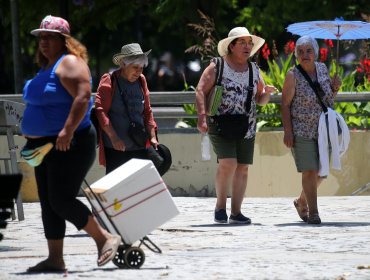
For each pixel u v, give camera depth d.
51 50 17.58
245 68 26.94
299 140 26.58
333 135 26.48
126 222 17.81
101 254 17.27
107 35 85.88
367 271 17.73
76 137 17.38
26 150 17.19
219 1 59.88
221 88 26.61
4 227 18.84
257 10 61.94
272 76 39.25
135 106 24.22
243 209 31.45
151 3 62.62
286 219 28.23
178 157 37.09
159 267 18.25
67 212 17.33
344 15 60.00
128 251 17.94
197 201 34.59
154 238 23.70
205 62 42.34
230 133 26.56
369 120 38.56
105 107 24.03
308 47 26.67
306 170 26.58
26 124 17.50
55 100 17.38
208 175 36.91
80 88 17.23
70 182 17.34
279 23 61.72
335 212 29.89
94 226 17.34
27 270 17.81
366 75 40.81
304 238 23.27
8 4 61.28
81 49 17.69
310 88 26.56
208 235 24.27
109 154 24.34
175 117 37.72
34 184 37.09
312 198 26.67
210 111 26.73
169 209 17.88
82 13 63.94
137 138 24.09
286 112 26.80
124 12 63.59
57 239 17.78
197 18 57.03
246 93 26.86
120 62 24.11
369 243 22.14
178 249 21.44
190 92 37.00
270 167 36.75
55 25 17.53
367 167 36.97
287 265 18.55
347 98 37.28
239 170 27.12
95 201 17.95
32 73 79.31
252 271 17.70
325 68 26.94
